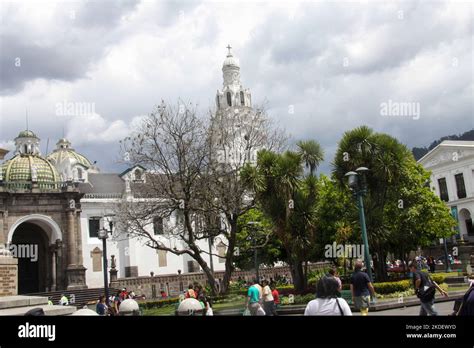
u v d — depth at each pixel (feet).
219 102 249.55
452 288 82.64
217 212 105.09
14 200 180.96
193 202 101.65
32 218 182.60
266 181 91.35
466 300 30.19
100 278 201.98
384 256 101.81
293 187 89.97
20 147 214.90
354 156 90.48
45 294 167.84
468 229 197.88
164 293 180.34
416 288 41.42
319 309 25.13
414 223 103.19
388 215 99.35
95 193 219.82
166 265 212.23
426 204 107.14
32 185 184.96
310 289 86.99
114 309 80.12
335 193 109.81
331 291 25.43
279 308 72.79
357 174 69.31
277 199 91.35
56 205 186.70
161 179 105.09
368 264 68.13
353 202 97.19
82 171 238.07
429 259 130.31
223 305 80.28
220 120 109.60
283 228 91.30
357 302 45.62
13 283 55.47
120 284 181.16
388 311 64.08
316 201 93.76
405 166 91.66
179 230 115.96
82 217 204.33
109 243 204.95
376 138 90.58
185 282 193.16
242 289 115.85
